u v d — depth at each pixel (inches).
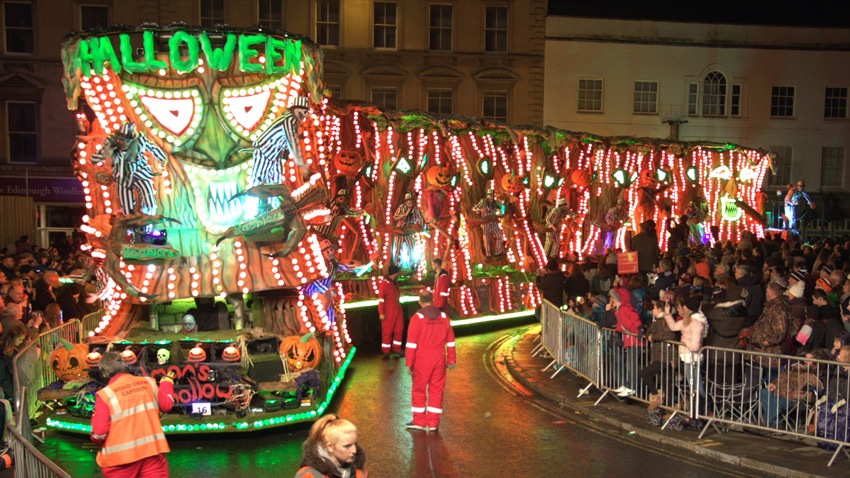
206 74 414.3
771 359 358.6
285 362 407.5
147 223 406.6
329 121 633.0
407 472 329.4
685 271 609.0
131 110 413.7
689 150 1055.6
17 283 458.0
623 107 1540.4
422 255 772.0
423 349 397.4
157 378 385.4
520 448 366.3
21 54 1333.7
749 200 1157.7
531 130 844.0
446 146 770.8
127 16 1357.0
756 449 348.2
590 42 1521.9
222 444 377.4
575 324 503.2
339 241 659.4
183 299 449.7
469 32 1485.0
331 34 1448.1
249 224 408.5
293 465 342.0
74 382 400.2
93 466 342.6
